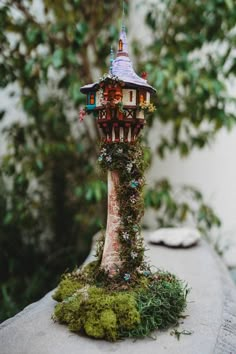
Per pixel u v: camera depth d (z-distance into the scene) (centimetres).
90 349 162
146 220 451
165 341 170
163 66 332
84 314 174
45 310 200
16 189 364
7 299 282
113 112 185
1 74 337
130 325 172
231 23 334
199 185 444
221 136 435
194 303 211
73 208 405
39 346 165
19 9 344
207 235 423
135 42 385
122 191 195
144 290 191
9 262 354
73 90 317
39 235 395
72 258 365
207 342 169
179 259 295
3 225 368
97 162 202
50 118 362
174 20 382
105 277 199
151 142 445
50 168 399
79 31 312
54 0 341
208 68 366
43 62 318
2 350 165
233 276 389
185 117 380
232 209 436
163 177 450
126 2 372
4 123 424
